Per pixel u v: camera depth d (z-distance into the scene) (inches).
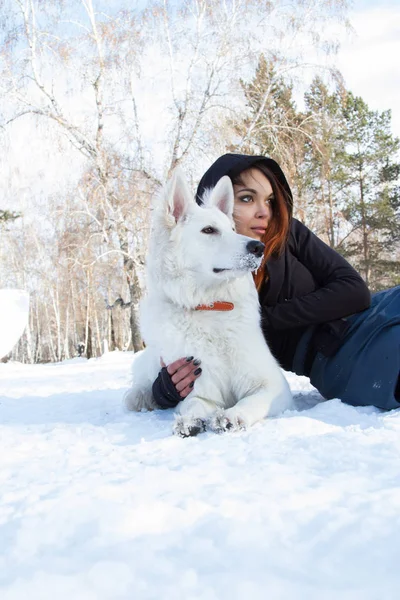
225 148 749.3
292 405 142.6
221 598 47.9
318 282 161.5
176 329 141.1
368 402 139.1
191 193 148.3
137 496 72.1
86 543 58.4
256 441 102.7
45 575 50.9
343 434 102.4
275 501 68.8
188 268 141.3
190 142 745.6
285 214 159.3
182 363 138.0
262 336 144.8
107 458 97.1
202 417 124.1
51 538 60.7
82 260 834.2
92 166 767.1
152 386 147.3
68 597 48.1
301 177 867.4
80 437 122.3
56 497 72.9
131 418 147.4
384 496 68.4
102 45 757.3
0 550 58.7
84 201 775.1
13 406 196.5
